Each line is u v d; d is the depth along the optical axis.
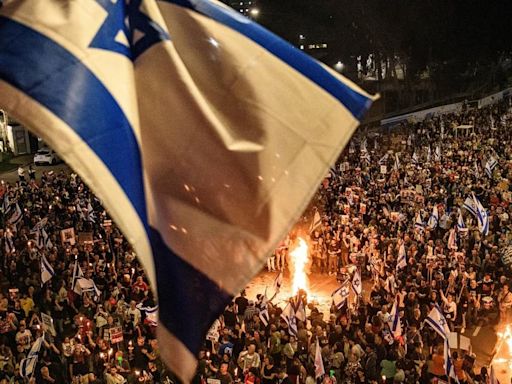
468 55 68.19
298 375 15.20
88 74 4.24
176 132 4.45
